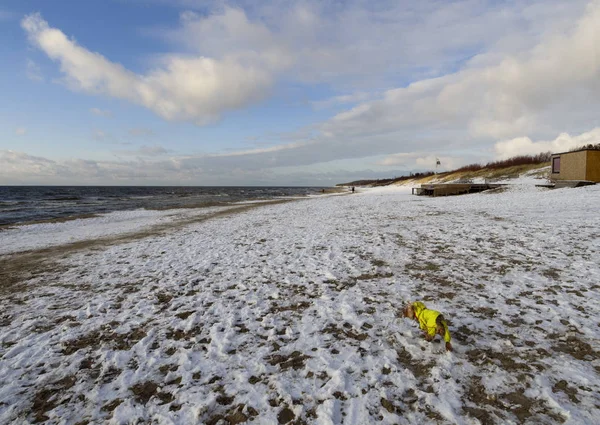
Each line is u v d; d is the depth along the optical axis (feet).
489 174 187.83
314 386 12.05
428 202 83.41
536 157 179.63
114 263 32.63
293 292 21.95
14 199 170.50
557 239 31.55
